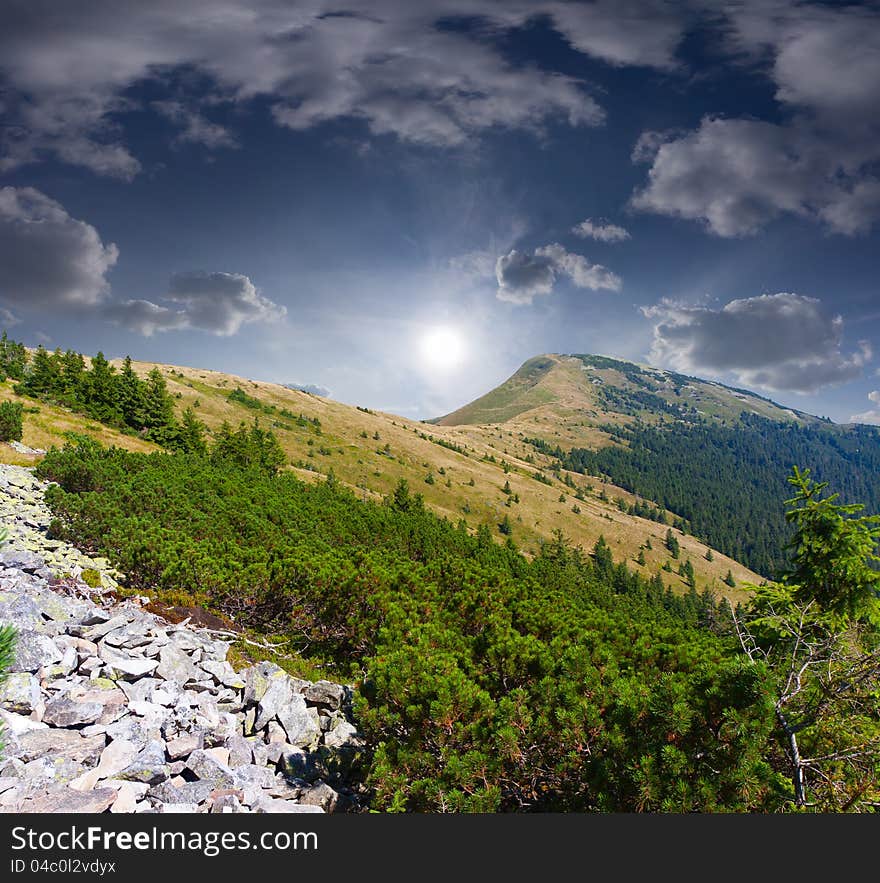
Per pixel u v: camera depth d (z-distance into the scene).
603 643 10.75
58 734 7.34
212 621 15.46
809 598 11.12
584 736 7.11
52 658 8.87
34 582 12.90
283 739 9.62
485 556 40.88
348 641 16.39
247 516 24.05
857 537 10.79
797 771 6.66
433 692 8.02
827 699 7.11
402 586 17.42
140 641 10.84
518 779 7.41
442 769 7.38
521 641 9.88
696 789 6.18
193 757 7.71
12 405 44.16
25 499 20.80
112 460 31.12
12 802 6.10
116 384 97.00
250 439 96.00
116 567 16.78
